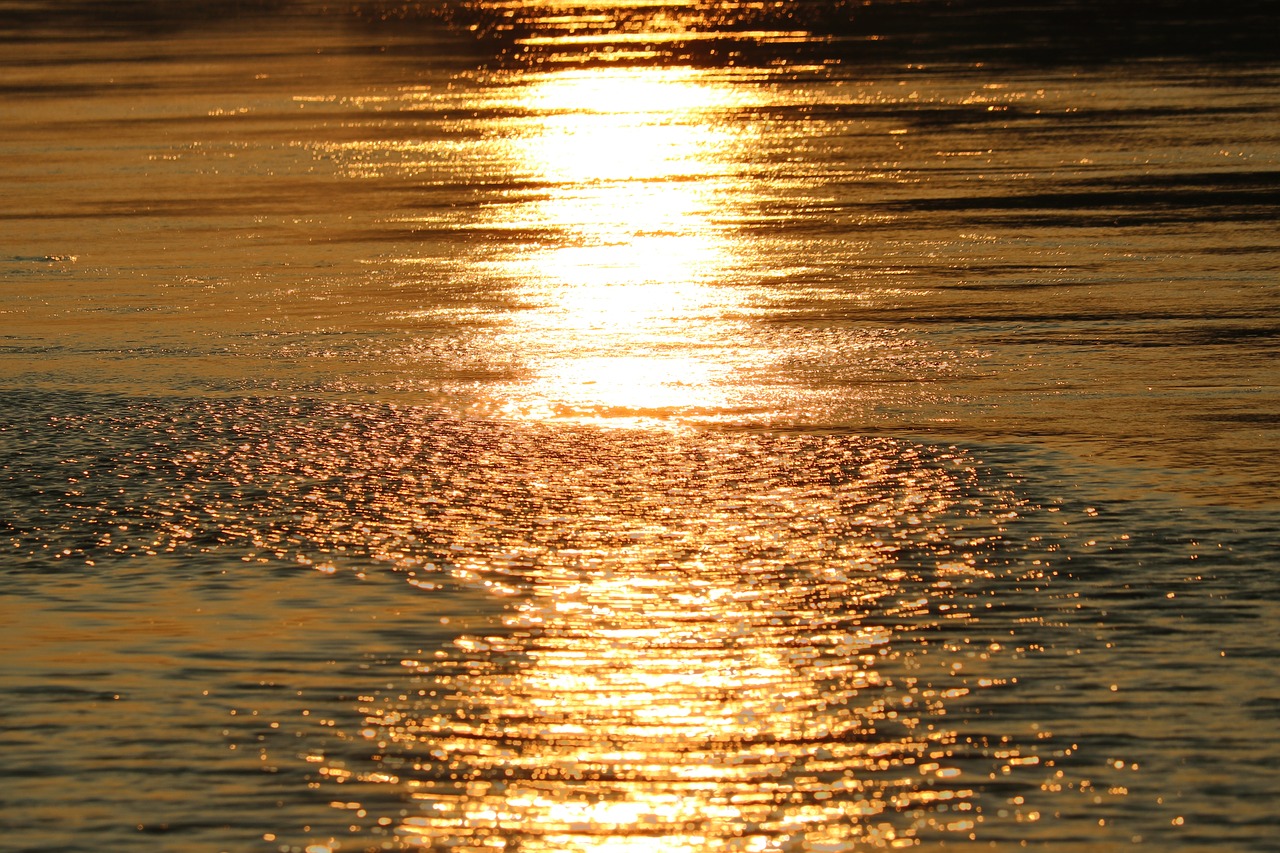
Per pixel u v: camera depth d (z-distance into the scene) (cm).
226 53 14488
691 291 5666
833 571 3034
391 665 2653
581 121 10181
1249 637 2702
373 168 8638
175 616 2869
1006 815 2158
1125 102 10194
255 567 3105
